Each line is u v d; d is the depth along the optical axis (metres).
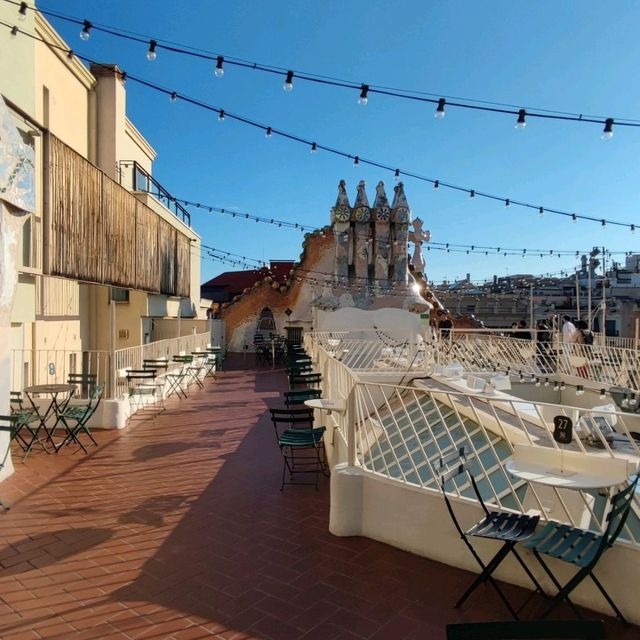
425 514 4.58
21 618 3.68
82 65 14.31
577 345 12.66
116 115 15.54
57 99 13.16
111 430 9.86
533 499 4.49
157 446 8.69
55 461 7.73
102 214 11.11
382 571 4.33
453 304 41.78
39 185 8.61
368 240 27.77
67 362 12.61
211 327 26.66
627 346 14.91
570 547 3.52
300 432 6.86
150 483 6.74
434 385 9.95
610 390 9.91
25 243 8.19
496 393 8.23
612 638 3.36
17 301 8.81
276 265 39.72
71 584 4.16
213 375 20.36
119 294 16.03
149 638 3.46
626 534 3.88
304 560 4.55
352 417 5.26
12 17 8.40
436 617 3.68
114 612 3.76
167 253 17.08
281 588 4.09
